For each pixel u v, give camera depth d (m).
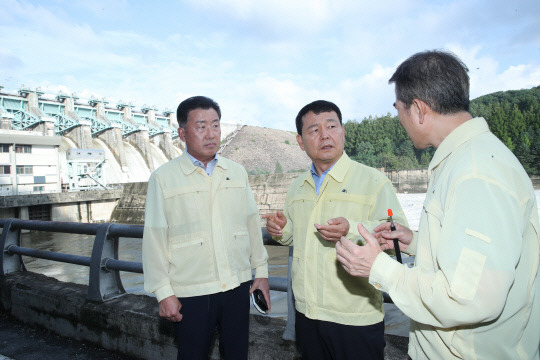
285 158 102.44
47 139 37.81
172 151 72.44
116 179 57.62
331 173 2.04
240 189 2.48
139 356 3.14
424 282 1.21
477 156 1.21
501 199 1.12
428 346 1.35
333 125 2.04
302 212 2.14
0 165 34.75
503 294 1.07
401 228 1.71
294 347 2.54
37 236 30.56
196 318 2.23
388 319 8.43
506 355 1.21
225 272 2.29
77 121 56.78
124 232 3.43
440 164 1.36
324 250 1.97
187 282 2.25
